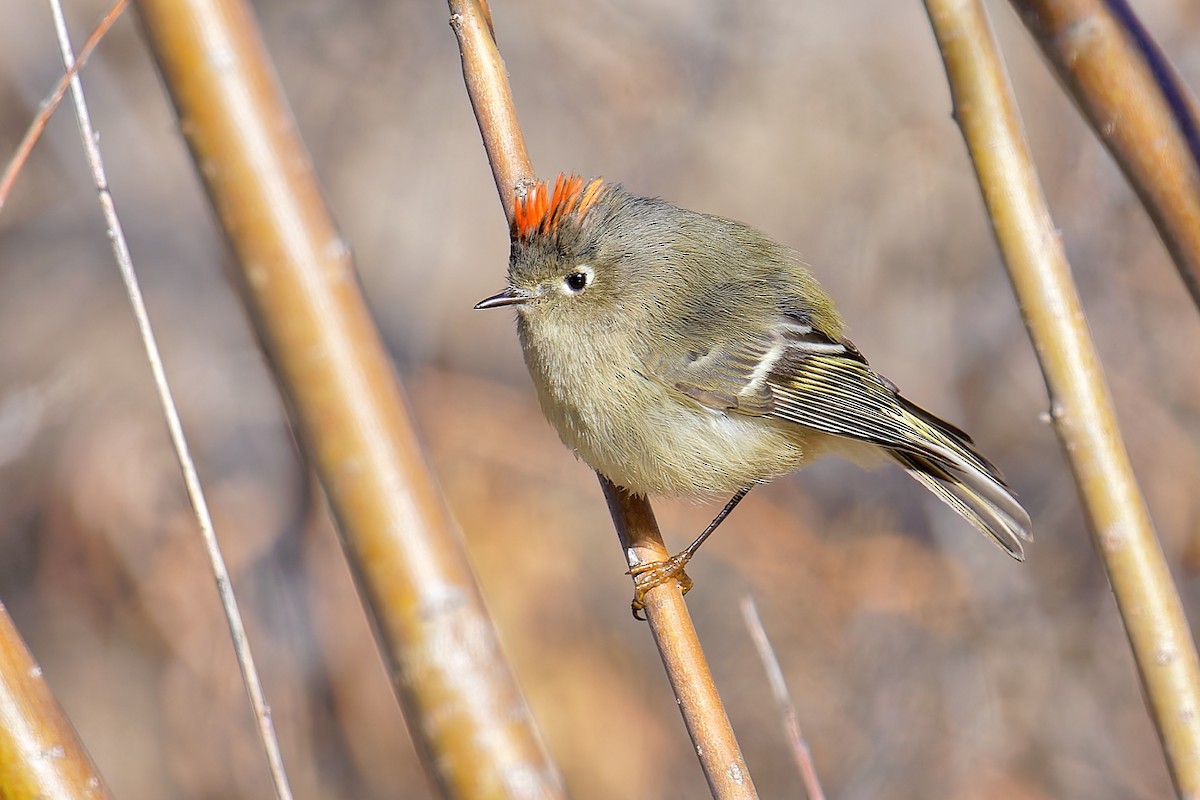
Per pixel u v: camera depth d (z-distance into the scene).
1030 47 12.45
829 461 12.15
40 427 10.91
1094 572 11.27
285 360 3.20
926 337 12.35
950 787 10.55
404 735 9.95
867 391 7.20
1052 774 10.59
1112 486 4.02
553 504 11.14
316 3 13.61
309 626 10.14
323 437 3.21
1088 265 11.69
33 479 10.73
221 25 3.17
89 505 10.53
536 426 11.58
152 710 10.06
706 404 6.85
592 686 10.51
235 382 11.27
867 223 12.69
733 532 11.70
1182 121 3.95
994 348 12.22
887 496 11.84
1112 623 11.09
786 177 13.14
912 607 11.26
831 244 12.71
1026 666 10.97
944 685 10.95
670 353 6.81
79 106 4.15
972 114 4.07
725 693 11.19
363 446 3.21
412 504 3.25
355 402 3.22
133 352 11.58
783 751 10.90
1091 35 3.97
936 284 12.50
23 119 12.36
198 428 11.02
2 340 11.74
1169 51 11.97
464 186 13.48
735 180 13.20
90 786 3.59
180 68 3.15
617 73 13.39
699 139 13.30
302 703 9.98
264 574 10.27
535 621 10.61
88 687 10.14
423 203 13.30
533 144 13.36
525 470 11.28
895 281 12.59
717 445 6.91
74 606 10.41
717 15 13.60
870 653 11.08
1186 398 11.31
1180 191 3.92
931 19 4.05
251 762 9.86
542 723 10.28
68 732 3.61
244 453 10.85
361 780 9.85
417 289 13.00
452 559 3.26
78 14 12.52
